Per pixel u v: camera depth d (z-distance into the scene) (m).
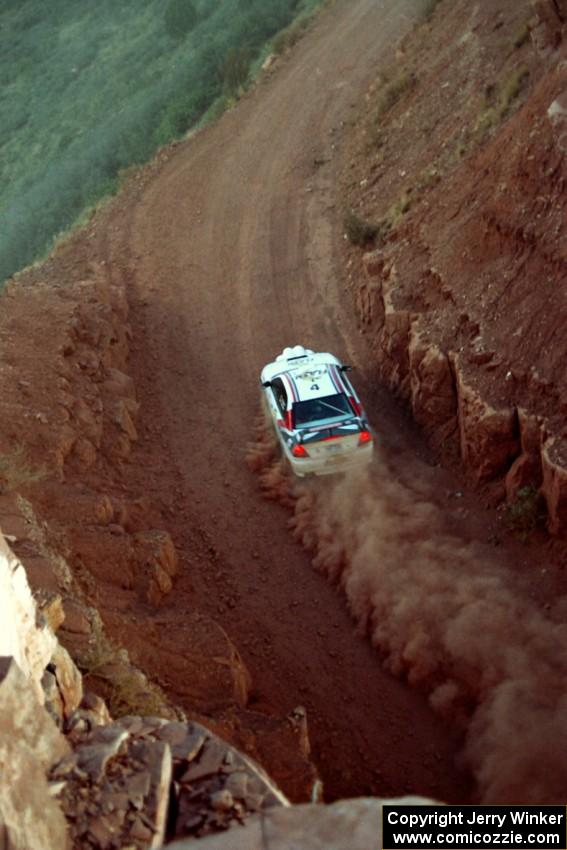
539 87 19.38
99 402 18.91
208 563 16.47
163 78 52.97
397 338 20.12
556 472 14.27
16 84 69.62
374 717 13.59
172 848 4.70
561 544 14.70
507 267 17.77
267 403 19.75
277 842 4.55
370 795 12.52
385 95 30.42
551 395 15.34
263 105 36.34
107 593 13.44
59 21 76.69
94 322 21.31
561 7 21.80
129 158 42.44
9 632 7.03
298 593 15.80
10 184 56.91
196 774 6.10
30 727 5.93
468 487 16.94
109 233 30.03
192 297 25.80
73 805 5.77
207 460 19.12
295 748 11.33
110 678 9.95
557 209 16.86
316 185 30.00
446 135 25.34
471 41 27.72
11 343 19.45
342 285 24.92
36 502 14.84
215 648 12.84
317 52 39.09
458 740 13.12
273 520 17.39
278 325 23.98
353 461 17.11
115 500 15.98
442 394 18.12
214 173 32.50
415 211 22.91
